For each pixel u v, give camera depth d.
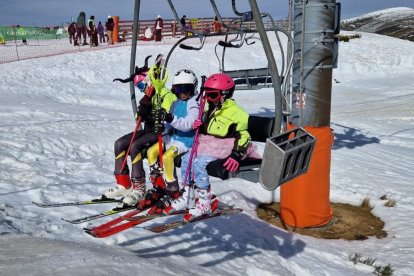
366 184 10.01
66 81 21.20
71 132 11.27
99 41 32.88
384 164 12.08
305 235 7.52
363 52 34.19
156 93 4.86
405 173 11.28
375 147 14.09
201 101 4.46
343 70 31.38
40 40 33.22
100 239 5.38
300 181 7.66
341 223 8.15
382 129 17.19
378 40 37.12
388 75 31.06
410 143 15.20
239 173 4.48
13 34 30.88
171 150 4.63
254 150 4.64
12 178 7.67
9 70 21.42
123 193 4.97
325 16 7.12
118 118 14.39
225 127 4.44
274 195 8.99
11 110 13.82
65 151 9.88
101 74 22.97
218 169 4.34
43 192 6.97
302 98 6.94
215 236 6.38
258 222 7.61
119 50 27.47
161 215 4.65
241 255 5.93
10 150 9.17
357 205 9.12
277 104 4.62
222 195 8.40
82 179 7.97
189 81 4.54
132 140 4.89
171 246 5.62
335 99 24.08
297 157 4.19
